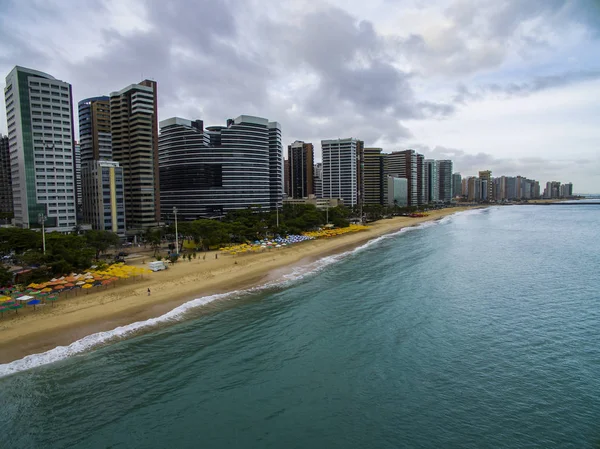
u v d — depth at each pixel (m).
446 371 41.56
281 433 32.09
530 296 67.69
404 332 51.88
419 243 138.75
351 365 43.03
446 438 31.28
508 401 36.03
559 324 54.16
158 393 37.50
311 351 46.38
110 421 33.38
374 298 67.06
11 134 124.81
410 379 40.06
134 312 57.41
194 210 192.50
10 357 43.06
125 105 158.25
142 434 31.84
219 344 48.03
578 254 109.69
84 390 37.69
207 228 117.38
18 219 126.06
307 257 107.62
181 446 30.55
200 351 46.06
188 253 104.25
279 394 37.53
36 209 119.06
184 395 37.22
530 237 151.50
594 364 42.53
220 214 193.00
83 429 32.38
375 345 47.94
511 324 54.41
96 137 158.00
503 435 31.48
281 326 53.94
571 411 34.41
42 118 119.69
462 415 34.09
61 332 49.50
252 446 30.62
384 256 109.94
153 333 50.72
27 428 32.41
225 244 117.94
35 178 118.94
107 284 71.12
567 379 39.59
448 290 72.19
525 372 41.12
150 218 154.88
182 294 66.94
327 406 35.66
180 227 123.31
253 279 79.62
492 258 105.38
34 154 118.69
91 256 82.00
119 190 133.12
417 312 59.62
